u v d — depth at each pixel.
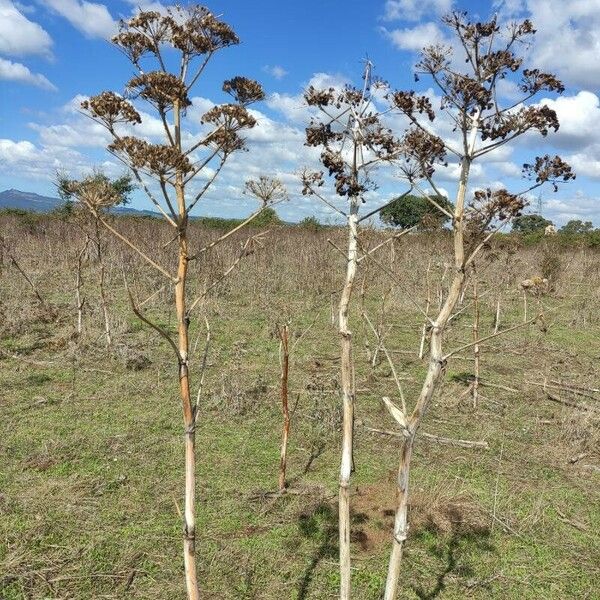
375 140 2.51
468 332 10.12
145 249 13.40
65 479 4.39
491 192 2.22
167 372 7.00
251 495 4.30
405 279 11.92
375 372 7.41
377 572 3.54
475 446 5.39
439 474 4.82
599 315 11.86
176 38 2.12
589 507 4.44
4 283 11.33
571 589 3.49
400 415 2.17
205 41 2.13
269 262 14.80
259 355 7.99
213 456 4.94
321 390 6.50
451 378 7.49
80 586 3.28
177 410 5.88
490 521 4.14
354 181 2.61
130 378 6.70
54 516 3.88
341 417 5.74
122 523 3.88
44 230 17.62
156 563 3.51
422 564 3.65
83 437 5.09
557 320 11.38
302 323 9.89
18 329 8.34
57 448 4.87
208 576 3.42
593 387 7.36
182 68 2.20
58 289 11.45
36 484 4.29
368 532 3.94
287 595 3.32
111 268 12.77
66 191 3.55
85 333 8.05
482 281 13.80
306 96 2.61
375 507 4.24
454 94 2.15
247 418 5.80
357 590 3.37
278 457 5.01
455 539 3.92
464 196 2.15
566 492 4.66
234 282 12.44
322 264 13.34
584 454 5.31
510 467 5.05
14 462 4.59
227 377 6.66
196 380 6.79
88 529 3.78
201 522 3.95
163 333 2.16
